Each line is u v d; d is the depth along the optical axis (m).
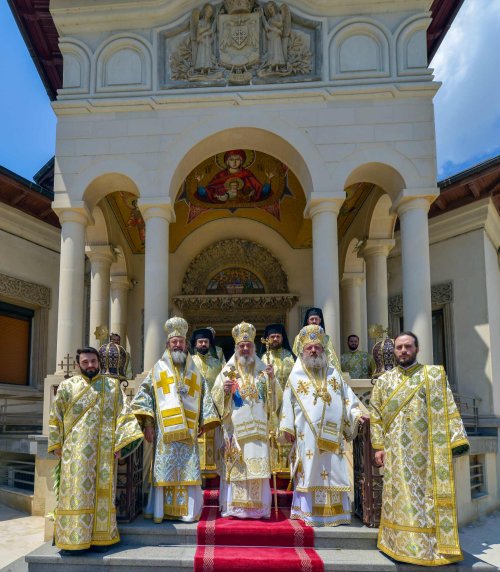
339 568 4.91
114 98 8.47
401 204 8.28
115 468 5.54
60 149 8.45
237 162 11.45
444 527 4.89
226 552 5.12
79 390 5.47
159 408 5.86
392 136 8.25
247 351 6.06
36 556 5.07
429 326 7.88
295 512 5.66
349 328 12.44
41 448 7.34
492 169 9.88
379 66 8.47
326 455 5.64
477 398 10.54
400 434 5.11
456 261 11.26
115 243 11.61
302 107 8.37
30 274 12.09
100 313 11.02
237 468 5.73
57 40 10.23
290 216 12.80
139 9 8.62
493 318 10.87
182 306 12.95
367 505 5.58
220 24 8.62
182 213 12.77
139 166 8.34
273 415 6.17
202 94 8.41
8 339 11.74
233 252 13.16
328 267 8.00
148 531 5.42
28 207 11.86
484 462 9.53
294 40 8.57
